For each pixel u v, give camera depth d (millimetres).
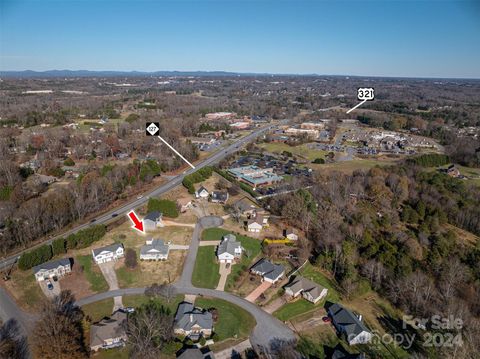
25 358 56125
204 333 63250
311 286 74812
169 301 71250
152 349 56969
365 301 74000
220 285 77375
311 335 63844
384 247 86812
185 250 90438
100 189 115000
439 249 89562
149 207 108500
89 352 58094
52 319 58500
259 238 98312
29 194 115625
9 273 78000
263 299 73125
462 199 121062
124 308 68438
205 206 117125
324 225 101000
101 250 83875
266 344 61375
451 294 71250
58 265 77625
